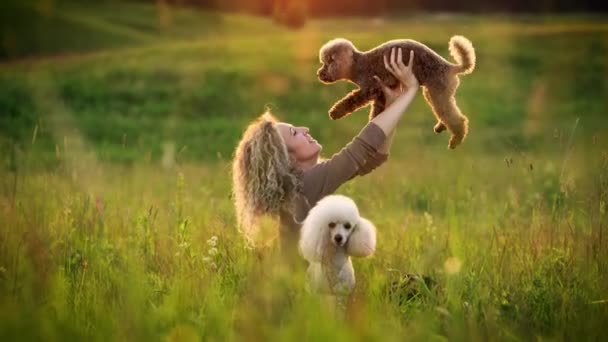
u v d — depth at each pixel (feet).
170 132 128.77
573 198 27.86
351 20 332.19
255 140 19.70
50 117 129.59
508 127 126.11
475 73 160.15
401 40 20.61
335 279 17.22
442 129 20.90
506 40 186.19
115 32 259.39
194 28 285.64
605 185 24.48
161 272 22.36
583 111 137.18
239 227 20.80
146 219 26.25
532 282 20.76
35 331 15.81
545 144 110.22
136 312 16.60
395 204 41.45
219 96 152.35
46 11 268.00
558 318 18.42
